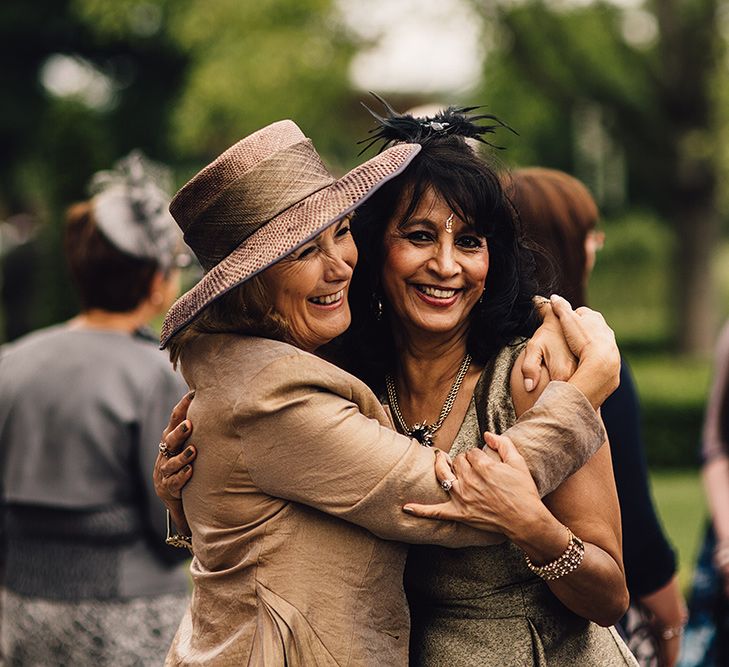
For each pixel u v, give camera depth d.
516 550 2.88
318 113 20.56
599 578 2.73
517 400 2.83
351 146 21.25
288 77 19.89
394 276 2.90
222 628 2.76
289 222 2.70
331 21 20.11
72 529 4.32
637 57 19.53
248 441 2.69
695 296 20.88
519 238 2.99
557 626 2.92
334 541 2.69
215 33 20.28
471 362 2.97
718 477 4.99
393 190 2.87
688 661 4.81
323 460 2.64
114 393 4.33
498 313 2.92
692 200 20.62
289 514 2.71
